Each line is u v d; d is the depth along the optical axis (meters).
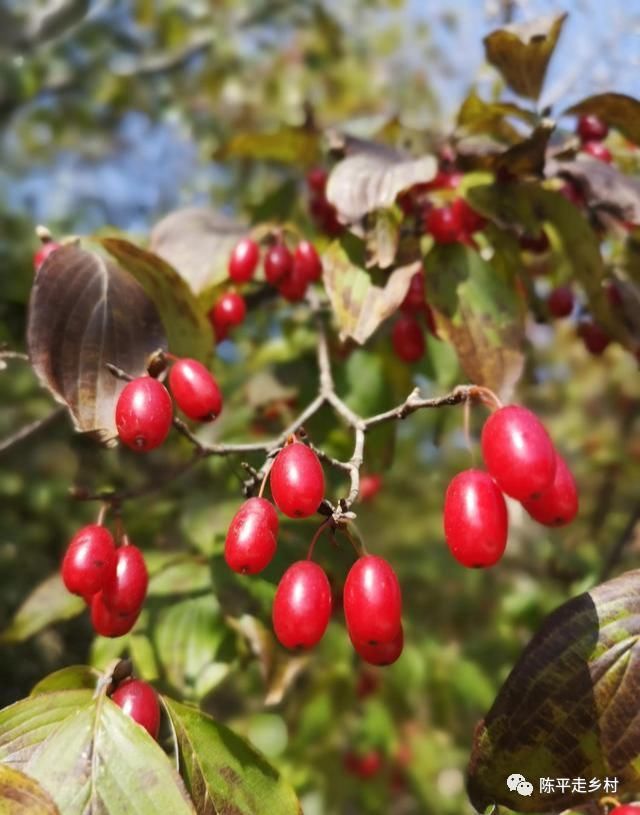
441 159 0.32
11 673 0.46
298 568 0.21
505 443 0.21
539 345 0.69
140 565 0.23
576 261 0.31
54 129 0.78
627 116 0.31
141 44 0.77
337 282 0.28
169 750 0.27
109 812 0.20
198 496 0.33
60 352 0.24
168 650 0.29
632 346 0.32
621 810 0.20
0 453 0.29
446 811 0.53
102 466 0.40
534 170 0.29
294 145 0.37
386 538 0.64
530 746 0.22
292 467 0.21
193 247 0.32
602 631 0.22
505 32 0.30
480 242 0.34
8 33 0.64
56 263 0.24
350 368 0.35
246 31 0.81
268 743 0.51
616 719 0.21
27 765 0.20
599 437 0.64
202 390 0.23
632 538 0.50
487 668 0.53
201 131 0.79
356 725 0.54
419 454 0.67
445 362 0.36
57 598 0.30
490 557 0.20
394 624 0.20
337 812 0.52
